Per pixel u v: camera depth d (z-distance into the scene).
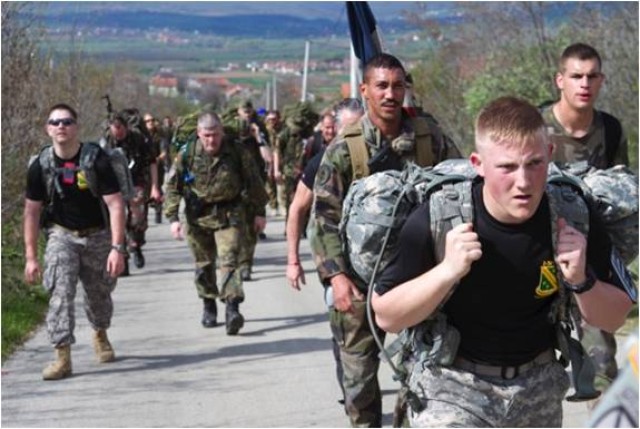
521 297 4.60
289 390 8.76
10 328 10.96
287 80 96.19
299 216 7.61
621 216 4.81
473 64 24.23
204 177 11.09
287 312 12.26
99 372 9.50
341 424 7.81
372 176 4.93
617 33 17.53
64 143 9.14
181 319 11.97
